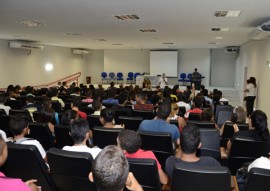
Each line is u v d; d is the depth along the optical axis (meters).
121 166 0.98
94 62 18.64
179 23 7.18
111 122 3.31
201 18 6.42
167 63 16.78
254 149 2.61
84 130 2.30
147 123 3.22
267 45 7.76
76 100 4.99
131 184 1.19
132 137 2.05
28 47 12.19
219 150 3.02
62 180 2.01
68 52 16.20
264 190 1.61
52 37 10.77
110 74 17.56
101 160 0.99
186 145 2.00
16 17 6.45
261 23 7.01
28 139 2.57
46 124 3.26
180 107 5.64
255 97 8.92
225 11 5.61
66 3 5.00
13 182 1.38
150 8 5.40
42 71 13.95
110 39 11.39
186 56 16.88
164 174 2.07
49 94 7.14
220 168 1.59
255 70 9.59
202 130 3.04
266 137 2.56
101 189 0.98
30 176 2.10
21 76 12.51
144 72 17.75
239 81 14.02
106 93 7.11
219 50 16.92
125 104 5.93
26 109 4.77
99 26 7.83
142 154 2.07
